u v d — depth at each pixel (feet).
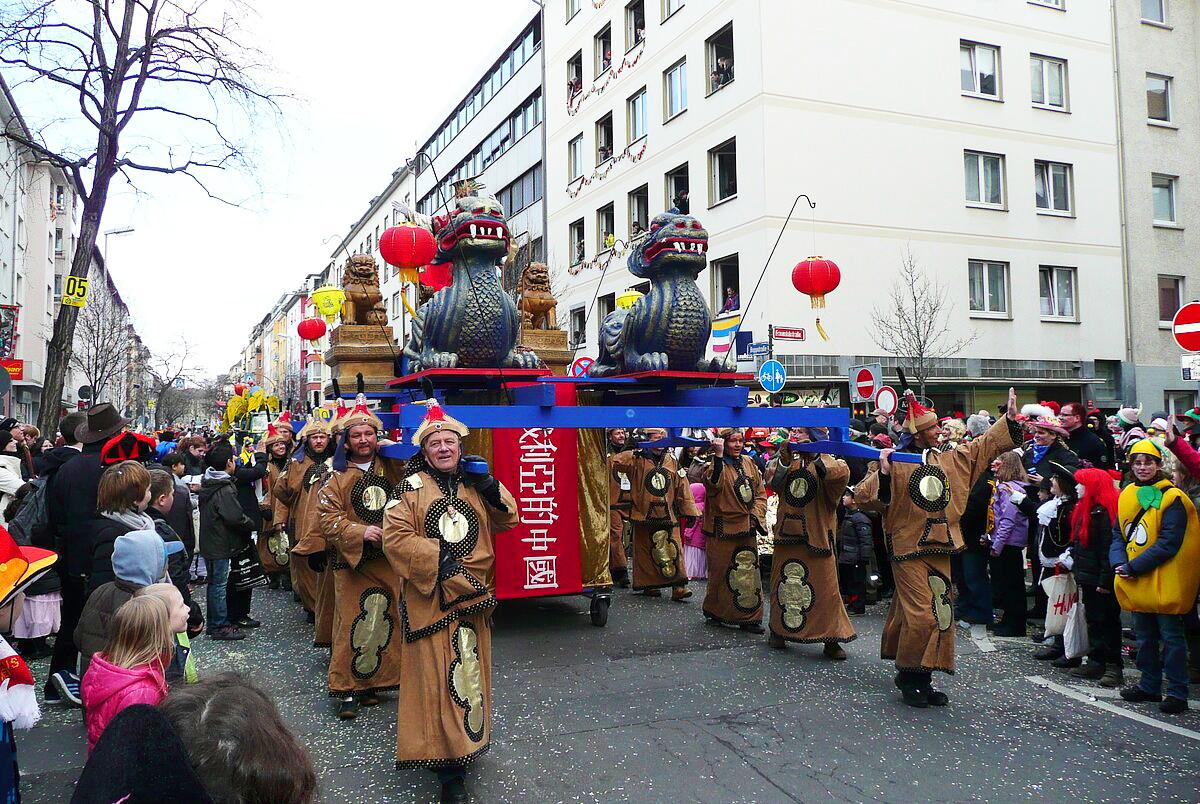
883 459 16.89
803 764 13.73
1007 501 21.89
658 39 66.13
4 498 21.21
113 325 95.96
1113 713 16.14
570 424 17.83
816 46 55.72
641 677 18.60
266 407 54.54
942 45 60.18
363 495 16.44
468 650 12.54
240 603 24.36
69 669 17.29
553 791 12.77
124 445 17.13
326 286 31.09
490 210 20.43
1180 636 16.16
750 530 22.91
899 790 12.73
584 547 23.76
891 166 57.93
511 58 96.43
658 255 21.47
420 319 22.41
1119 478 21.45
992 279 62.34
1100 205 66.08
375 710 16.61
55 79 36.78
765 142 53.98
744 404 19.70
